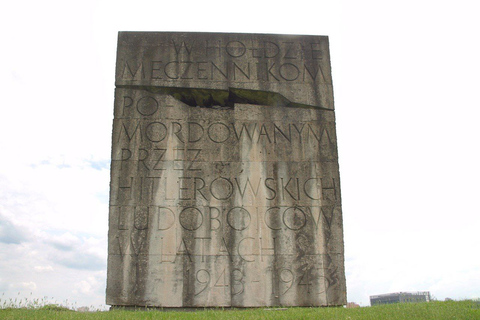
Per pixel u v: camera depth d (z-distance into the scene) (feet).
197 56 51.16
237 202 46.34
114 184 46.37
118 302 43.39
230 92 50.70
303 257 45.34
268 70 51.13
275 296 44.14
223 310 41.60
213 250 44.93
